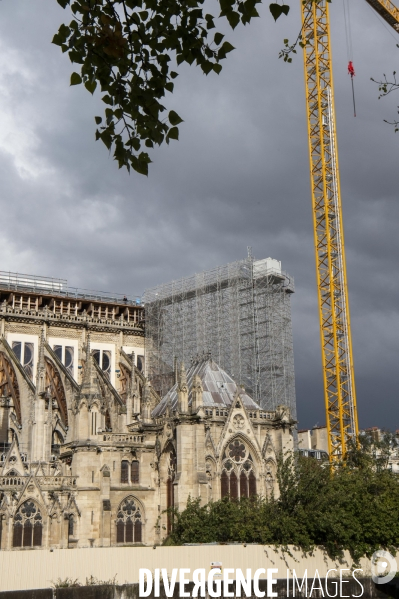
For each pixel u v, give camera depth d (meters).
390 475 80.56
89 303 135.62
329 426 115.62
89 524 84.06
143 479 87.50
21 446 104.00
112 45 23.33
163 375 125.06
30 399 103.50
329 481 75.38
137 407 104.81
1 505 80.50
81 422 87.12
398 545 72.56
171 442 85.56
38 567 55.62
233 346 119.62
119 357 133.12
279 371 119.69
